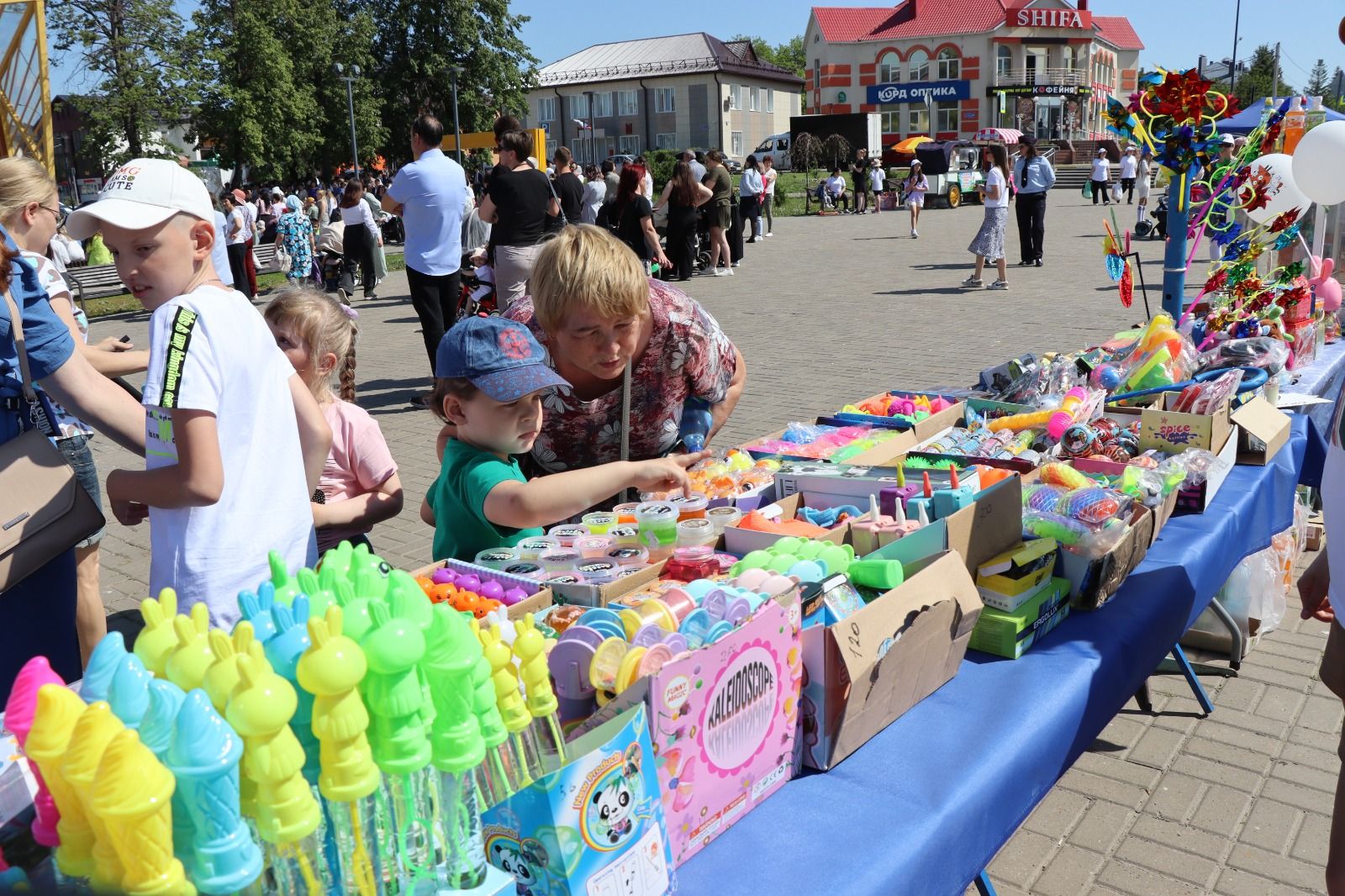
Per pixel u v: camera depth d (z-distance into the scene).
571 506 1.95
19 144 7.94
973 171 31.31
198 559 1.95
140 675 0.93
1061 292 12.05
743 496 2.41
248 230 14.84
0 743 1.11
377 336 11.01
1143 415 3.09
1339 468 1.99
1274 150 4.79
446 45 49.53
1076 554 2.24
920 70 59.75
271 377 2.06
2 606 2.42
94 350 3.09
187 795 0.88
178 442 1.88
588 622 1.50
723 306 12.27
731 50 66.94
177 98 34.81
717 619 1.52
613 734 1.20
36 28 7.57
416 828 1.04
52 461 2.34
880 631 1.63
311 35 42.91
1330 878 2.01
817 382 7.86
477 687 1.08
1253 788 3.01
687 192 14.34
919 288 12.97
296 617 1.06
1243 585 3.66
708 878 1.35
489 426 1.98
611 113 65.62
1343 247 5.75
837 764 1.64
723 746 1.41
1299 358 4.39
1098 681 2.02
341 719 0.94
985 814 1.60
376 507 2.75
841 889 1.33
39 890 0.89
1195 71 3.86
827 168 37.62
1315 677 3.64
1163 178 4.12
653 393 2.55
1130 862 2.71
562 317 2.13
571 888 1.13
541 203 7.17
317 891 0.99
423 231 6.90
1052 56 58.78
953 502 2.20
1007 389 3.53
